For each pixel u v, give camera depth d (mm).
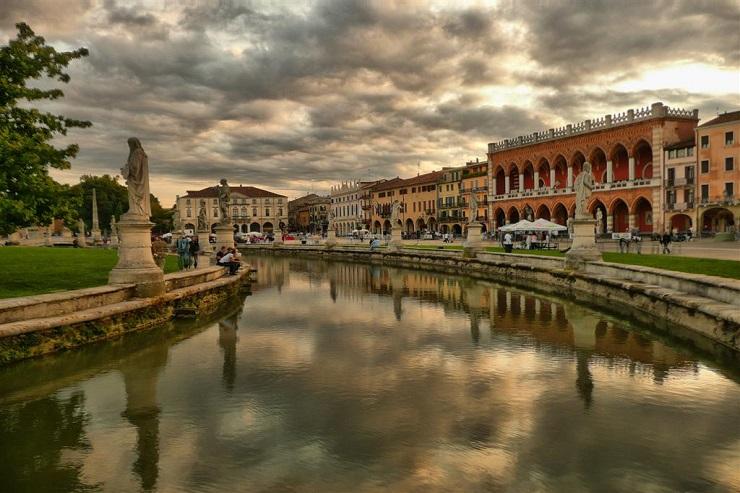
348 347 13242
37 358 11977
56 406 9023
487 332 15031
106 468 6754
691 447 7188
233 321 17203
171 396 9453
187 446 7371
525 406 8805
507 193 92562
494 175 96000
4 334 11453
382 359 11992
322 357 12211
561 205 82750
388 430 7844
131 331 14969
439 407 8789
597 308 19062
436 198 114688
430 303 21359
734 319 11812
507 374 10688
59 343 12656
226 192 37750
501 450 7129
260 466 6742
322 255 64438
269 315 18453
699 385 9805
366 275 36375
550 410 8602
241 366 11453
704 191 65500
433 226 116875
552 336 14344
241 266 31859
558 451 7094
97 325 13852
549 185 86938
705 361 11484
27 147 17141
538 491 6070
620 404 8836
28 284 17969
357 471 6578
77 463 6898
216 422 8227
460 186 107250
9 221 16781
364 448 7234
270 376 10672
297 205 195000
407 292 25531
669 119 69500
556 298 22188
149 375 10805
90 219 114625
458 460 6848
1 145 16297
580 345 13188
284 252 73438
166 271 27484
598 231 78062
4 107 18125
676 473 6484
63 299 13297
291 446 7312
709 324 13047
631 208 72688
